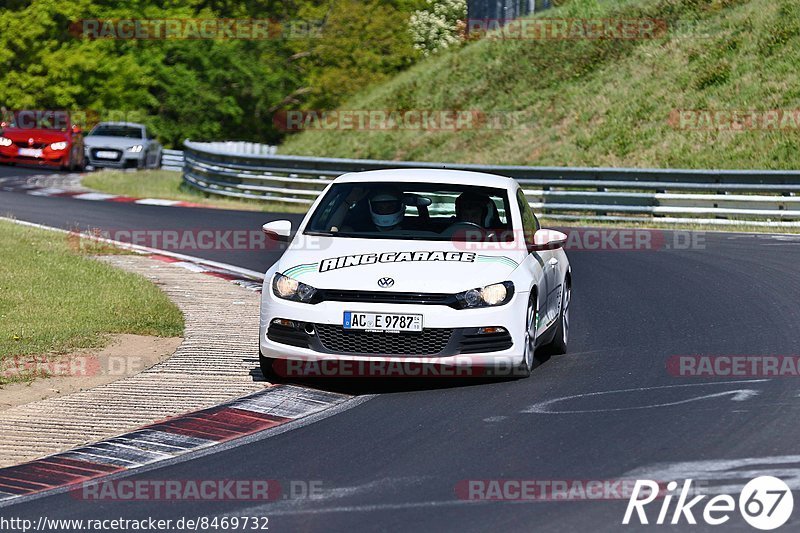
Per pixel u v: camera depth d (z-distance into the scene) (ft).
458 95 458.91
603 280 167.12
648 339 121.49
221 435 85.97
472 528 62.54
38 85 488.02
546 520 63.62
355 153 447.42
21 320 131.95
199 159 342.03
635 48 419.13
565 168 263.49
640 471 72.49
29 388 103.45
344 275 98.58
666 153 336.49
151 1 551.18
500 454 77.56
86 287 154.20
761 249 195.83
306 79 593.42
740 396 92.73
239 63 561.43
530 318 101.35
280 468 76.23
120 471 77.41
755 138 324.60
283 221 109.19
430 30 586.04
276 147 486.79
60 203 286.25
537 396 95.09
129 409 94.84
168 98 551.18
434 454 78.13
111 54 522.06
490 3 522.88
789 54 362.33
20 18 485.56
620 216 255.70
